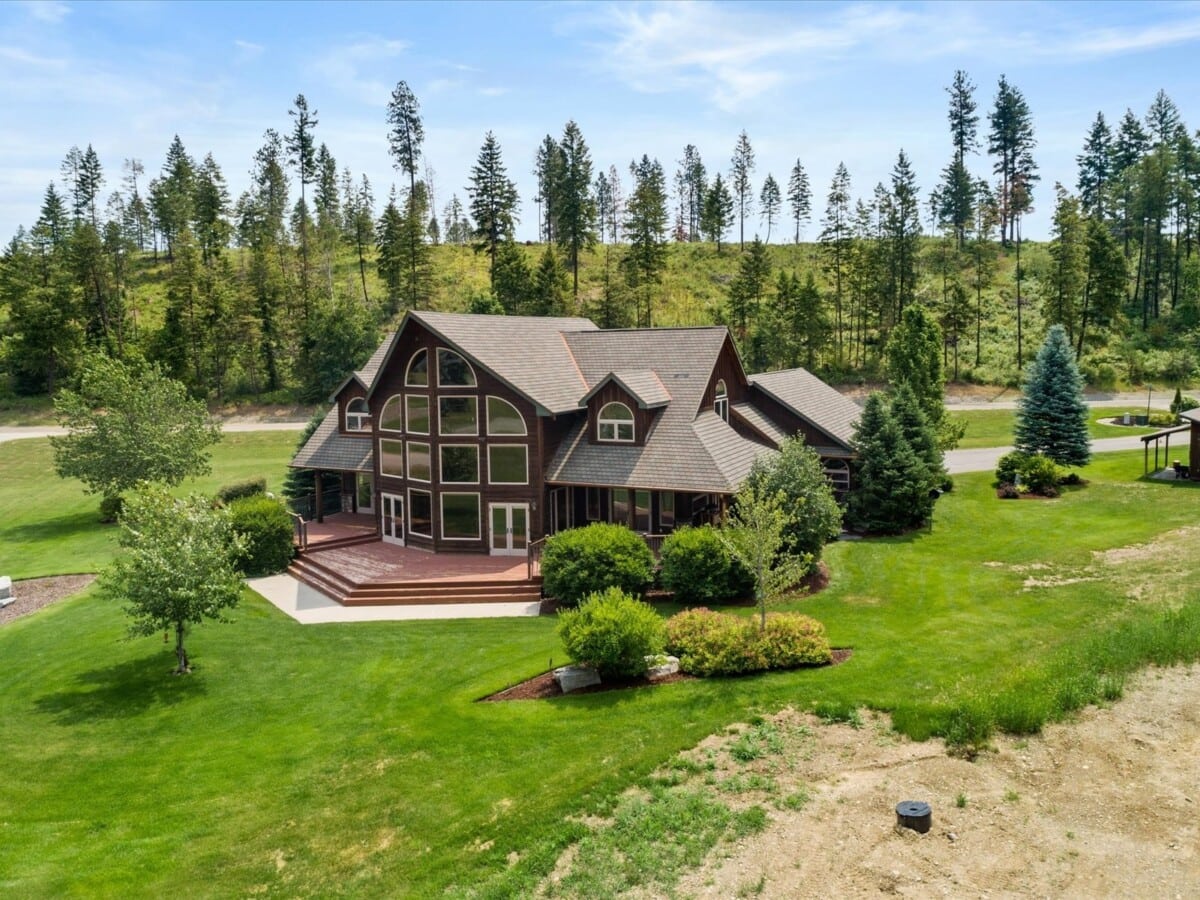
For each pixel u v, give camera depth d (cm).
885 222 8994
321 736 1867
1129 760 1485
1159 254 9869
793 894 1173
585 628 1967
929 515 3591
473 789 1543
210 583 2314
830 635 2236
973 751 1543
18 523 4725
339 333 8044
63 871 1391
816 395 4231
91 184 13300
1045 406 4772
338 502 4322
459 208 15088
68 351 8406
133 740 1933
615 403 3278
